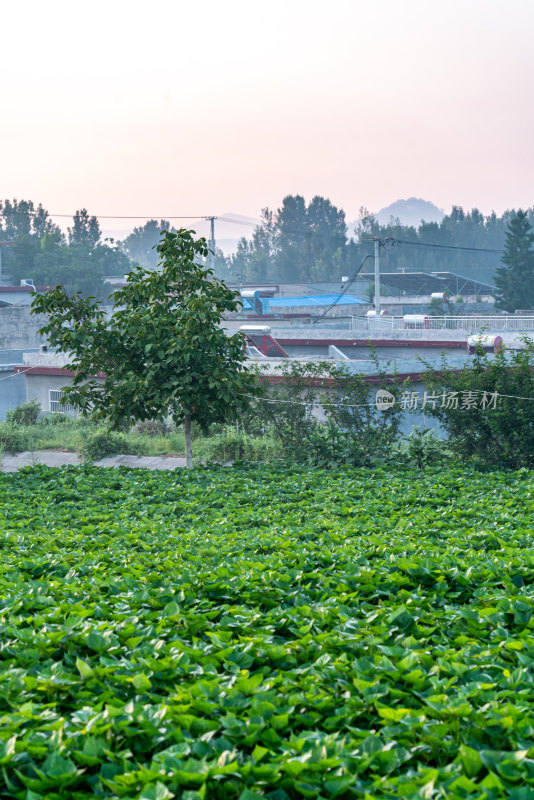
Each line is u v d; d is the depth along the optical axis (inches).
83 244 4911.4
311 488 560.1
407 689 181.6
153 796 130.0
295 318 2310.5
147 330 628.1
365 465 701.9
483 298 3385.8
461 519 430.3
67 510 489.7
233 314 2046.0
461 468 647.8
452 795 129.3
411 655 190.4
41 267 3565.5
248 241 7071.9
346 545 352.5
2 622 222.4
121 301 662.5
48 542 377.7
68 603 247.9
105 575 295.0
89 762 144.3
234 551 348.8
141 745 153.2
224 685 177.3
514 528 406.3
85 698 175.3
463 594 273.7
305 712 170.9
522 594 263.3
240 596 259.3
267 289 3422.7
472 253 6215.6
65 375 1163.9
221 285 643.5
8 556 337.7
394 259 5580.7
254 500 520.4
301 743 148.5
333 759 139.8
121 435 903.7
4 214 5270.7
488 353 1126.4
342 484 573.0
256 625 228.8
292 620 229.5
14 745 144.4
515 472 618.8
